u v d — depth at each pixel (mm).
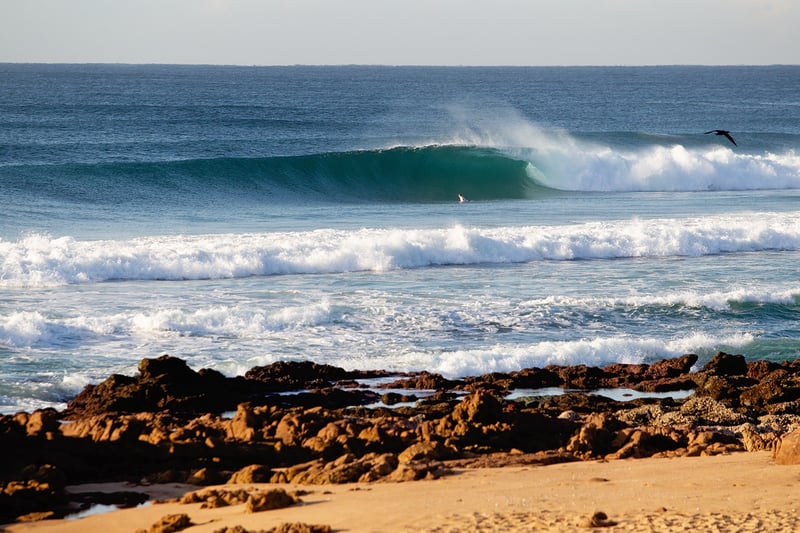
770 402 68938
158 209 155250
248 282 104938
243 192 177875
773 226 135750
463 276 109688
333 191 186625
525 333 87125
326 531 36094
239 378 70312
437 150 197500
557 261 121125
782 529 34656
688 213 158125
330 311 90250
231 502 42875
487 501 40125
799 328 92125
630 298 97062
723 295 98625
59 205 151875
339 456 52156
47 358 75500
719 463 48469
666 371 78500
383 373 75750
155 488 47375
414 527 36125
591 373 76750
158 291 99000
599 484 43625
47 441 51281
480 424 56656
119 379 66875
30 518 42562
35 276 100875
